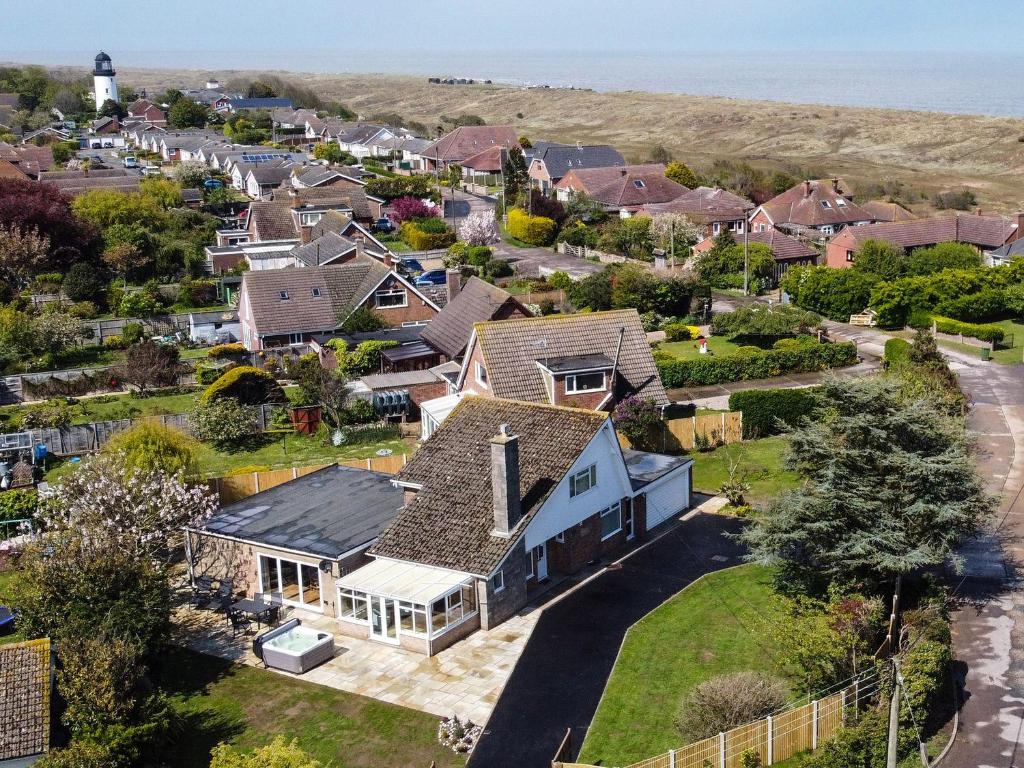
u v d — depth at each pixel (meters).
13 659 32.78
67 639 33.91
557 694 34.88
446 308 77.81
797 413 60.44
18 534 49.97
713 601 40.97
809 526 37.03
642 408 56.66
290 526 43.19
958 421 40.62
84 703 31.53
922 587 38.78
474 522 40.53
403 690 35.53
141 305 96.94
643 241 110.56
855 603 34.62
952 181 187.88
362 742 32.72
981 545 43.97
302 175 141.25
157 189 135.62
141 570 37.38
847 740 29.28
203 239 121.00
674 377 69.06
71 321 85.69
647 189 129.50
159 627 37.22
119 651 32.94
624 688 35.06
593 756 31.42
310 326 82.12
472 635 39.00
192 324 90.81
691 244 112.19
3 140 193.38
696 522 49.28
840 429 38.44
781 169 190.25
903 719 30.73
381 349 74.88
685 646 37.62
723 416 59.47
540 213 124.25
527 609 40.91
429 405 59.12
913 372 54.50
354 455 60.72
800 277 90.25
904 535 36.34
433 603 37.41
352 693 35.50
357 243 98.44
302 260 98.69
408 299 85.19
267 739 33.06
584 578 43.50
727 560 44.81
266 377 67.19
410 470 43.88
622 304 85.50
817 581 38.62
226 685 36.38
